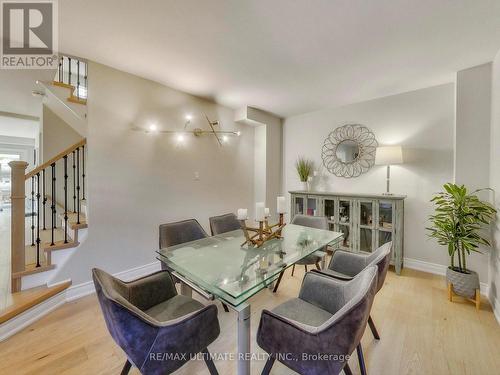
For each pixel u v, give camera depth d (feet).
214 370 4.32
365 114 11.22
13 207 6.55
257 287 4.48
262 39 6.37
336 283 4.66
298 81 9.05
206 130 11.26
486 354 5.17
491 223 7.18
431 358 5.07
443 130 9.27
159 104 9.41
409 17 5.44
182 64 7.81
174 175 10.07
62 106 8.21
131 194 8.75
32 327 6.06
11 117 13.19
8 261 8.48
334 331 3.18
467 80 7.86
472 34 6.05
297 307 4.79
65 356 5.15
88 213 7.77
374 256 5.69
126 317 3.22
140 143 8.94
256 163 13.88
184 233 7.50
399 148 9.32
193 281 4.95
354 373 4.71
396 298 7.52
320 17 5.47
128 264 8.72
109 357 5.14
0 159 19.08
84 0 4.98
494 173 7.05
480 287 7.60
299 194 12.23
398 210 9.22
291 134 14.08
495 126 7.02
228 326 6.23
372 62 7.57
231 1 4.99
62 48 6.85
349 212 10.52
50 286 6.99
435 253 9.44
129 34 6.18
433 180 9.48
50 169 10.76
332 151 12.35
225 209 12.31
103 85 7.93
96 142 7.85
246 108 12.10
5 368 4.83
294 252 6.14
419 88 9.68
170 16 5.48
